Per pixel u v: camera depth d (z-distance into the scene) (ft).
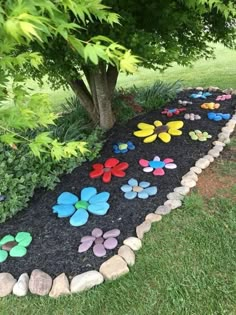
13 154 10.07
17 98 4.55
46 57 8.75
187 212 8.35
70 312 6.43
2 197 9.11
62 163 10.21
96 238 7.73
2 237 8.19
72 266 7.14
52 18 3.33
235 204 8.51
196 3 6.61
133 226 7.99
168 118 12.68
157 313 6.23
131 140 11.39
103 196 9.04
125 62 3.64
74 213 8.60
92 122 12.92
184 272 6.92
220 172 9.76
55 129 11.69
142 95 14.48
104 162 10.39
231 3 6.79
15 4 3.04
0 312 6.60
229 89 15.85
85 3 3.65
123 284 6.79
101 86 11.37
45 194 9.51
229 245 7.42
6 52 3.68
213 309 6.19
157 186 9.21
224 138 11.28
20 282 6.93
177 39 10.39
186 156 10.43
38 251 7.63
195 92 15.76
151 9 8.75
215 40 11.47
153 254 7.36
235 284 6.58
